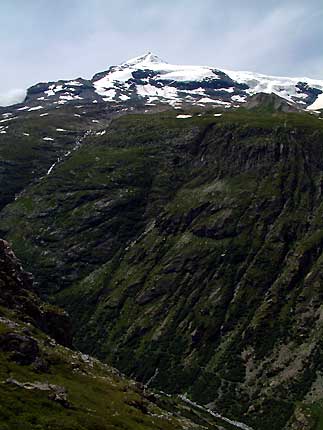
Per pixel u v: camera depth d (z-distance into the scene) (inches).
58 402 3784.5
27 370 4247.0
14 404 3400.6
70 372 4867.1
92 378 4995.1
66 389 4183.1
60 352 5378.9
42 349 5017.2
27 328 5467.5
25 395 3654.0
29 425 3157.0
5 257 6973.4
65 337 6697.8
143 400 5280.5
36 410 3467.0
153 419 4611.2
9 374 3973.9
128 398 4798.2
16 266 7081.7
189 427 5002.5
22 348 4443.9
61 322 6766.7
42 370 4461.1
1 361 4158.5
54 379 4399.6
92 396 4424.2
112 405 4402.1
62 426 3312.0
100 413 4005.9
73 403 3932.1
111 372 5885.8
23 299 6299.2
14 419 3157.0
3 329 4626.0
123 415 4207.7
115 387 5073.8
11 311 5821.9
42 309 6579.7
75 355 5625.0
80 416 3639.3
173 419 5093.5
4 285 6269.7
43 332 5989.2
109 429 3629.4
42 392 3821.4
